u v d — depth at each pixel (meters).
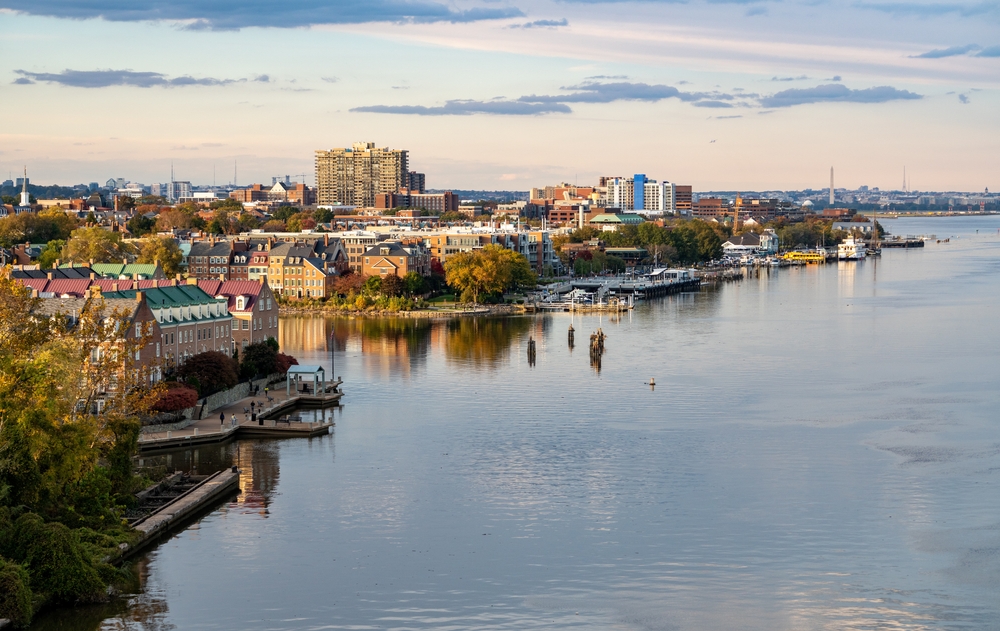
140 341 172.00
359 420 193.88
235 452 171.75
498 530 135.25
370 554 127.69
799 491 149.50
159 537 133.25
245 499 147.62
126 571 119.00
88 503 129.00
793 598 115.12
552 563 124.69
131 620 110.50
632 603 114.12
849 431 182.62
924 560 124.81
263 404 199.50
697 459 165.88
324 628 108.75
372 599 115.25
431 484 153.88
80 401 153.38
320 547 130.00
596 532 134.25
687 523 137.25
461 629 108.44
